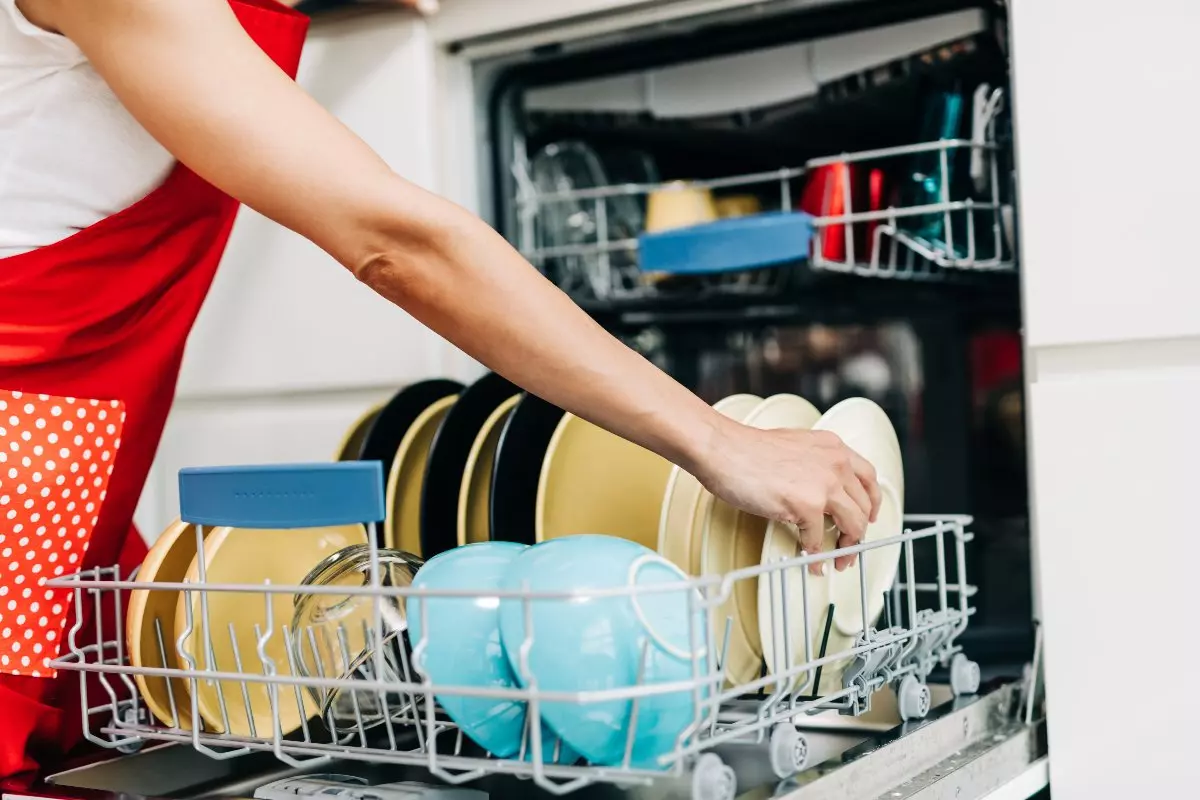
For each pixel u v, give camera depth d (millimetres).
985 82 1074
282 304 1325
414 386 1080
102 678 822
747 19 1140
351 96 1289
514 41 1232
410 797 723
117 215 828
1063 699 928
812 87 1169
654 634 644
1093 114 921
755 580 824
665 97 1250
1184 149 888
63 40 763
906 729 822
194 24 703
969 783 827
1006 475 1149
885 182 1162
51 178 811
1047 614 935
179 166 847
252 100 707
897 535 827
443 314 725
